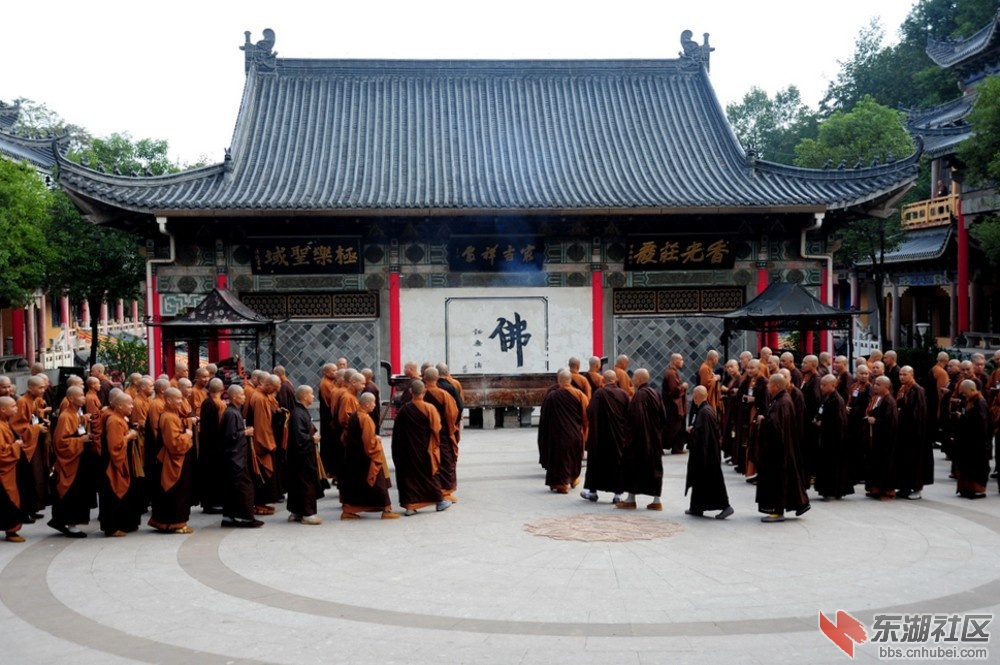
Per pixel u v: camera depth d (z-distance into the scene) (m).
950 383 21.05
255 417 16.81
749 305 26.77
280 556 13.77
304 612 11.08
